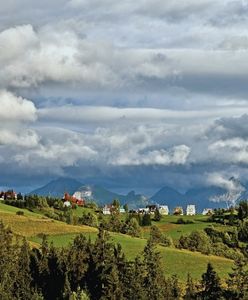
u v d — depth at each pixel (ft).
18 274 469.57
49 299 469.98
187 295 459.32
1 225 541.34
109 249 515.91
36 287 454.81
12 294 433.07
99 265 488.02
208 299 443.73
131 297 427.33
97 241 518.37
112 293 423.64
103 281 454.40
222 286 492.95
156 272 458.91
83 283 465.88
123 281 441.68
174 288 464.24
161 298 437.58
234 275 434.71
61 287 468.34
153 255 472.44
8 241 517.96
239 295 425.69
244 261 442.91
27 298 434.30
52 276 482.28
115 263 477.77
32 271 490.49
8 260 483.10
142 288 433.48
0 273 457.68
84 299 406.00
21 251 499.51
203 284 455.63
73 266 491.31
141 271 451.94
